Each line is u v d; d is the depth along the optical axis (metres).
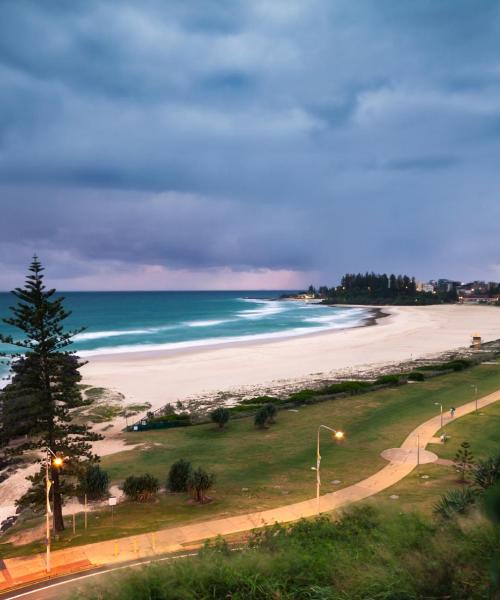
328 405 64.44
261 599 9.39
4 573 25.55
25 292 33.69
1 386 73.88
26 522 35.75
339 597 8.81
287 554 10.95
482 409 58.72
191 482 35.97
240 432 54.78
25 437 53.91
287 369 90.94
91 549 27.75
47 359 34.62
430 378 79.62
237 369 91.06
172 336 143.38
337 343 124.75
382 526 14.95
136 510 35.12
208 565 10.34
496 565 7.32
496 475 23.11
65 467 33.00
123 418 61.88
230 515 32.09
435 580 8.41
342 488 36.75
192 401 68.81
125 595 9.83
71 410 64.88
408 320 198.12
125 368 91.94
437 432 50.62
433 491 34.66
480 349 113.12
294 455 46.00
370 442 48.53
